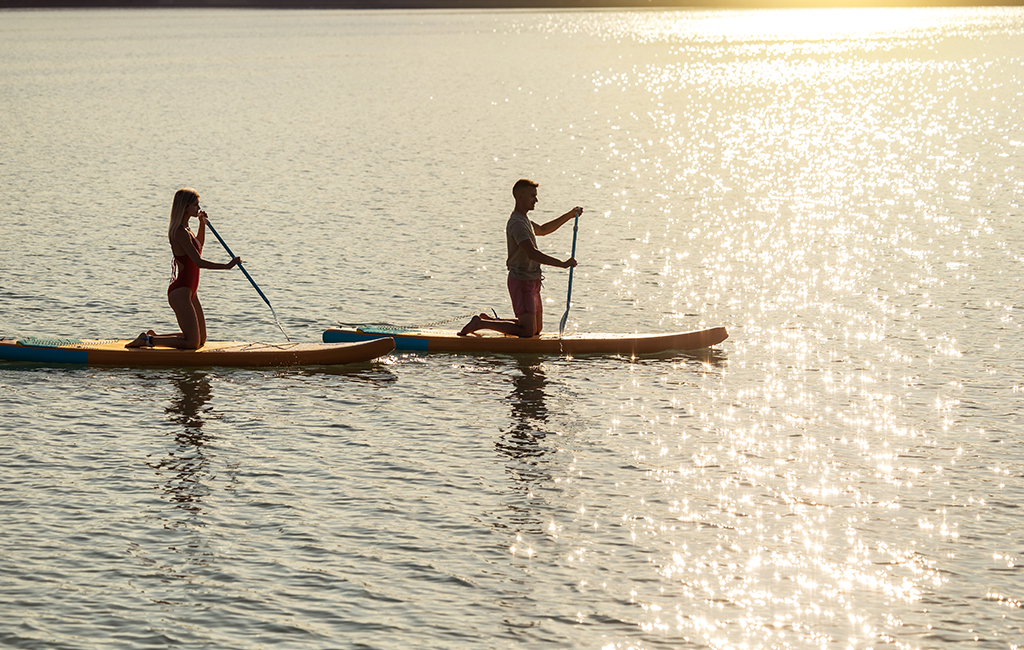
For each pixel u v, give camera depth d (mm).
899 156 29891
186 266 12336
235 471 9312
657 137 35594
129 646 6594
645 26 139000
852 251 18141
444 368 12320
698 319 14328
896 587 7340
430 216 21719
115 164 29891
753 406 10984
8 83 59062
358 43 98375
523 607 7082
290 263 17469
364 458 9617
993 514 8422
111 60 76562
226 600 7133
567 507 8594
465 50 89062
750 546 7934
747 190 24734
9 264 17172
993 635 6754
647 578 7469
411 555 7773
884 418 10586
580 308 14922
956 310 14453
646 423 10531
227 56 80625
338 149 32844
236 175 27641
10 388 11461
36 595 7168
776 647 6656
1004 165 27594
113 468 9352
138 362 12172
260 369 12234
